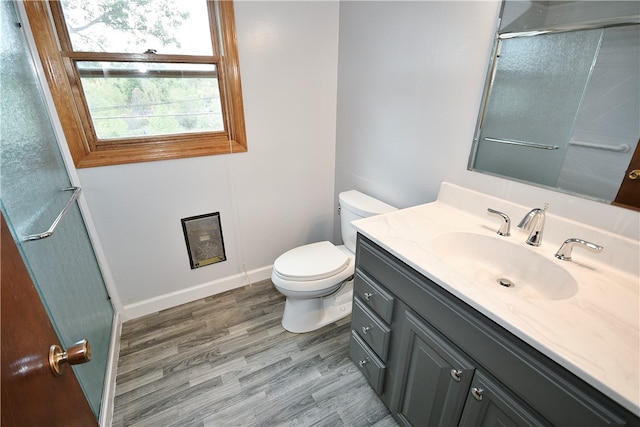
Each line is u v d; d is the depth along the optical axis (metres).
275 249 2.31
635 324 0.71
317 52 1.92
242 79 1.75
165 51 1.58
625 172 0.87
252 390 1.46
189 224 1.90
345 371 1.57
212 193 1.91
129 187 1.66
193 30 1.60
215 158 1.84
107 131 1.58
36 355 0.54
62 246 1.20
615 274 0.90
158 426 1.30
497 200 1.22
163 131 1.71
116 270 1.78
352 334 1.48
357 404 1.40
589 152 0.93
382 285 1.18
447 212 1.37
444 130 1.39
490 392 0.80
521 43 1.04
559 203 1.04
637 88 0.81
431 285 0.94
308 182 2.23
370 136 1.86
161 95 1.64
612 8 0.82
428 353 0.99
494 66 1.13
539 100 1.02
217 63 1.71
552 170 1.04
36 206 1.02
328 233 2.50
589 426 0.61
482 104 1.20
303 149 2.12
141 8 1.46
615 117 0.86
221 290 2.18
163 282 1.96
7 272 0.51
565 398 0.63
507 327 0.71
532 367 0.69
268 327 1.86
